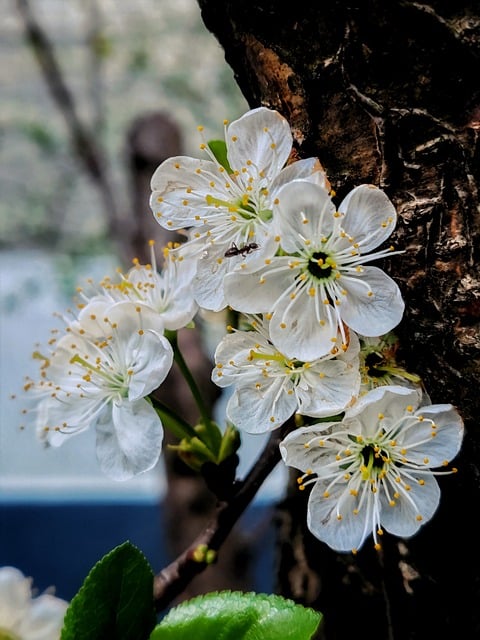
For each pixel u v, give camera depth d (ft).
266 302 0.36
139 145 0.94
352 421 0.36
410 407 0.36
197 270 0.37
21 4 1.03
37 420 0.43
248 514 1.07
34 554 1.27
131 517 1.28
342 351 0.35
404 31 0.36
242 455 1.07
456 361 0.37
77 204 1.32
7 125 1.28
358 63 0.37
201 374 0.80
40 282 1.29
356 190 0.35
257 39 0.38
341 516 0.37
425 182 0.37
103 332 0.41
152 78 1.28
